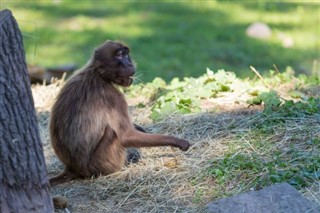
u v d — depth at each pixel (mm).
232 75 20766
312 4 45719
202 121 17500
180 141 15547
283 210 13328
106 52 15766
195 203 14234
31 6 43469
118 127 15672
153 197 14602
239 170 14938
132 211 14227
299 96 19094
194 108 18438
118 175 15727
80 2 44906
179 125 17469
